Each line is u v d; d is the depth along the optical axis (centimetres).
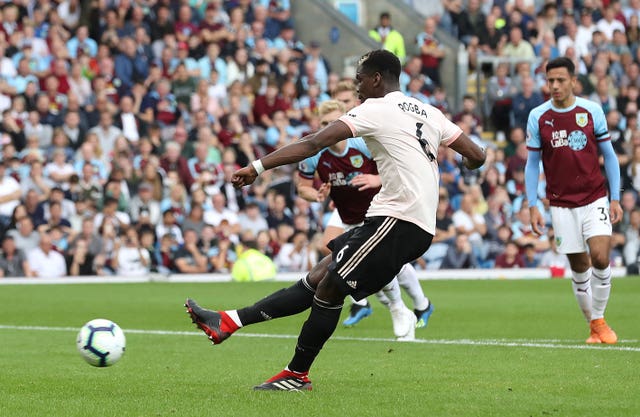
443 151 6147
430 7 7800
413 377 1912
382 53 1759
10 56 5831
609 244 2542
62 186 5347
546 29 7400
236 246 5441
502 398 1662
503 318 3266
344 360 2175
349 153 2581
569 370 1994
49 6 6169
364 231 1706
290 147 1658
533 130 2598
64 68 5812
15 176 5269
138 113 5909
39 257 5081
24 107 5588
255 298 4022
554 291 4450
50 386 1820
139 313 3428
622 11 7738
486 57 7131
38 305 3722
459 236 5728
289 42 6862
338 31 7075
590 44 7338
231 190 5678
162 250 5266
